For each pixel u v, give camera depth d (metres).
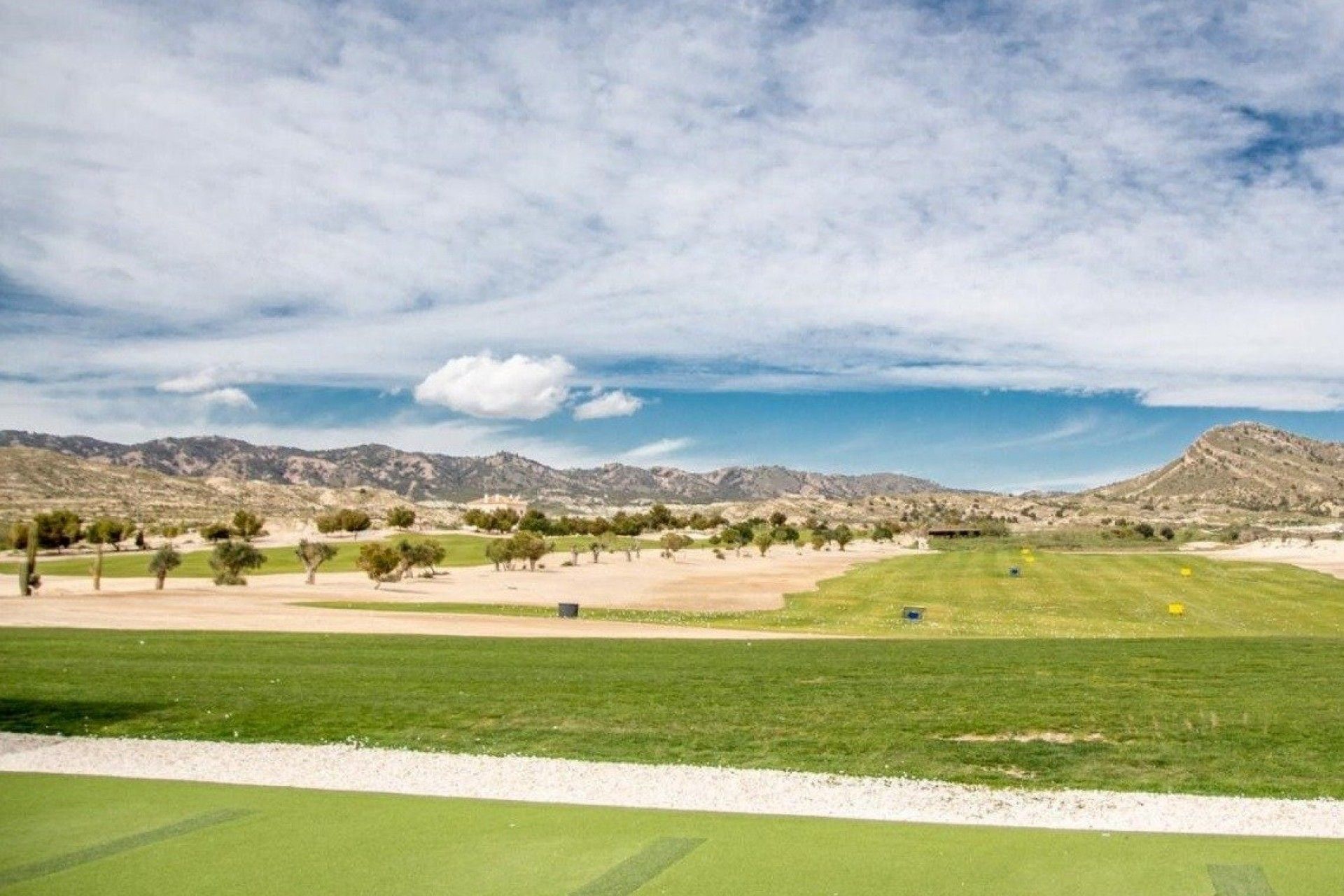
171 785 13.31
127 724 17.73
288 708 19.06
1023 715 17.81
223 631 37.28
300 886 9.34
